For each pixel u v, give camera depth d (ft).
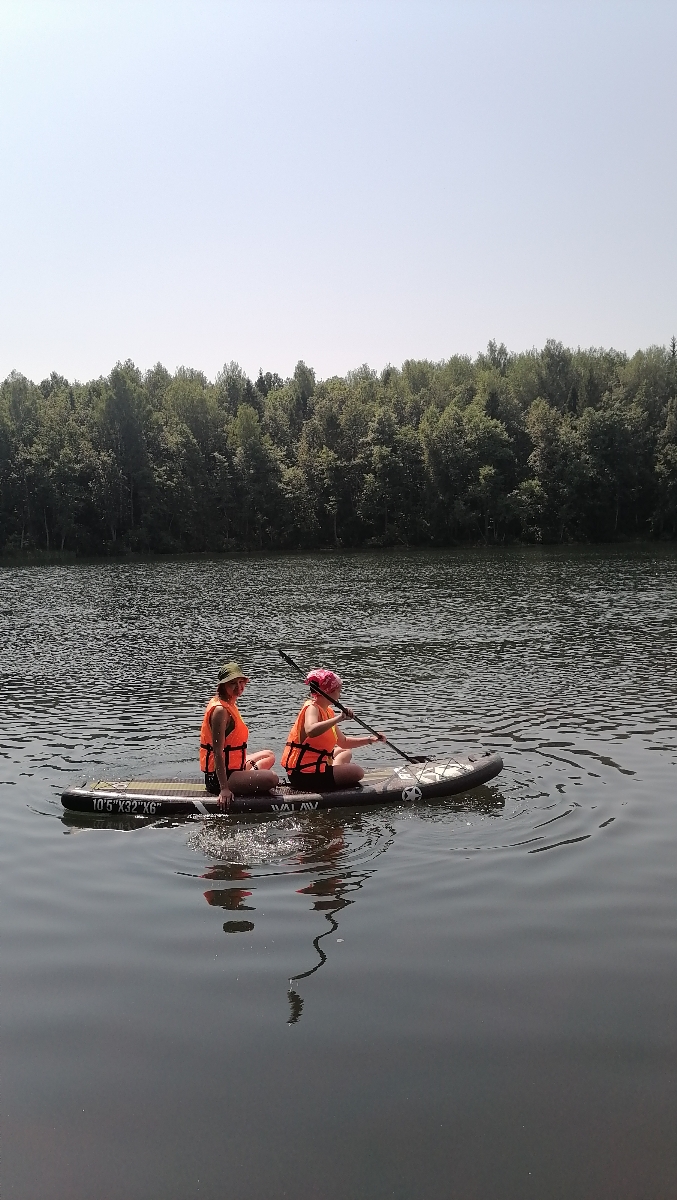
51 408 265.95
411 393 326.24
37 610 95.66
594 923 20.08
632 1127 13.48
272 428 310.86
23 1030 16.24
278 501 260.01
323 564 178.19
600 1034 15.75
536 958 18.51
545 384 305.94
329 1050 15.48
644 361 290.15
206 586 127.03
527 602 91.91
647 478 252.01
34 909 21.44
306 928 20.12
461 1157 12.95
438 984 17.53
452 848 24.99
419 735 37.88
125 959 18.83
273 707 44.68
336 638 68.74
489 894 21.79
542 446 248.93
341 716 30.48
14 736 38.91
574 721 39.73
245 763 29.35
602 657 56.54
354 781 29.43
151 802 28.27
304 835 26.30
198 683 51.44
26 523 243.60
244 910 21.16
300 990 17.42
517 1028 15.99
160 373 332.19
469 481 253.03
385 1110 13.94
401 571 149.07
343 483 263.08
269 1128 13.61
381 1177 12.59
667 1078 14.52
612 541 248.11
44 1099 14.35
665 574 126.00
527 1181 12.46
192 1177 12.65
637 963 18.21
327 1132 13.51
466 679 50.29
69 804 28.81
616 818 27.09
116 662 59.41
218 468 264.52
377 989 17.39
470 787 30.04
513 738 36.99
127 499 247.91
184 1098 14.34
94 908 21.44
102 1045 15.76
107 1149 13.23
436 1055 15.28
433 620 78.69
